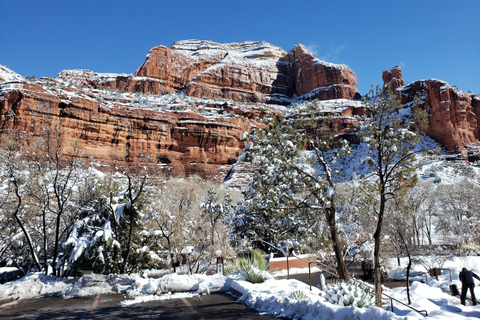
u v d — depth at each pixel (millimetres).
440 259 19031
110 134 81062
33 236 20156
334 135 11836
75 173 18109
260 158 11781
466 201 42219
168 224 18797
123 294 10969
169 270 22297
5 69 101625
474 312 9727
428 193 50188
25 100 67000
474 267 19047
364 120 10602
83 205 17156
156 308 8758
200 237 19750
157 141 88250
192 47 192375
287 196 11250
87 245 14562
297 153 10836
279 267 19344
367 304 7121
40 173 16516
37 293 11383
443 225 42469
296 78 174375
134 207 16828
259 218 21938
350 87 155750
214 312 8070
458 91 106062
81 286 11484
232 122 100500
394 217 18109
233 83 157000
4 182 18516
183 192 23391
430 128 104500
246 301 8867
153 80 143750
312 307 6961
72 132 73312
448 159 93062
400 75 146500
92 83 146375
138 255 18672
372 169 10539
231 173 87688
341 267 11656
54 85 81250
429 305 10766
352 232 20203
